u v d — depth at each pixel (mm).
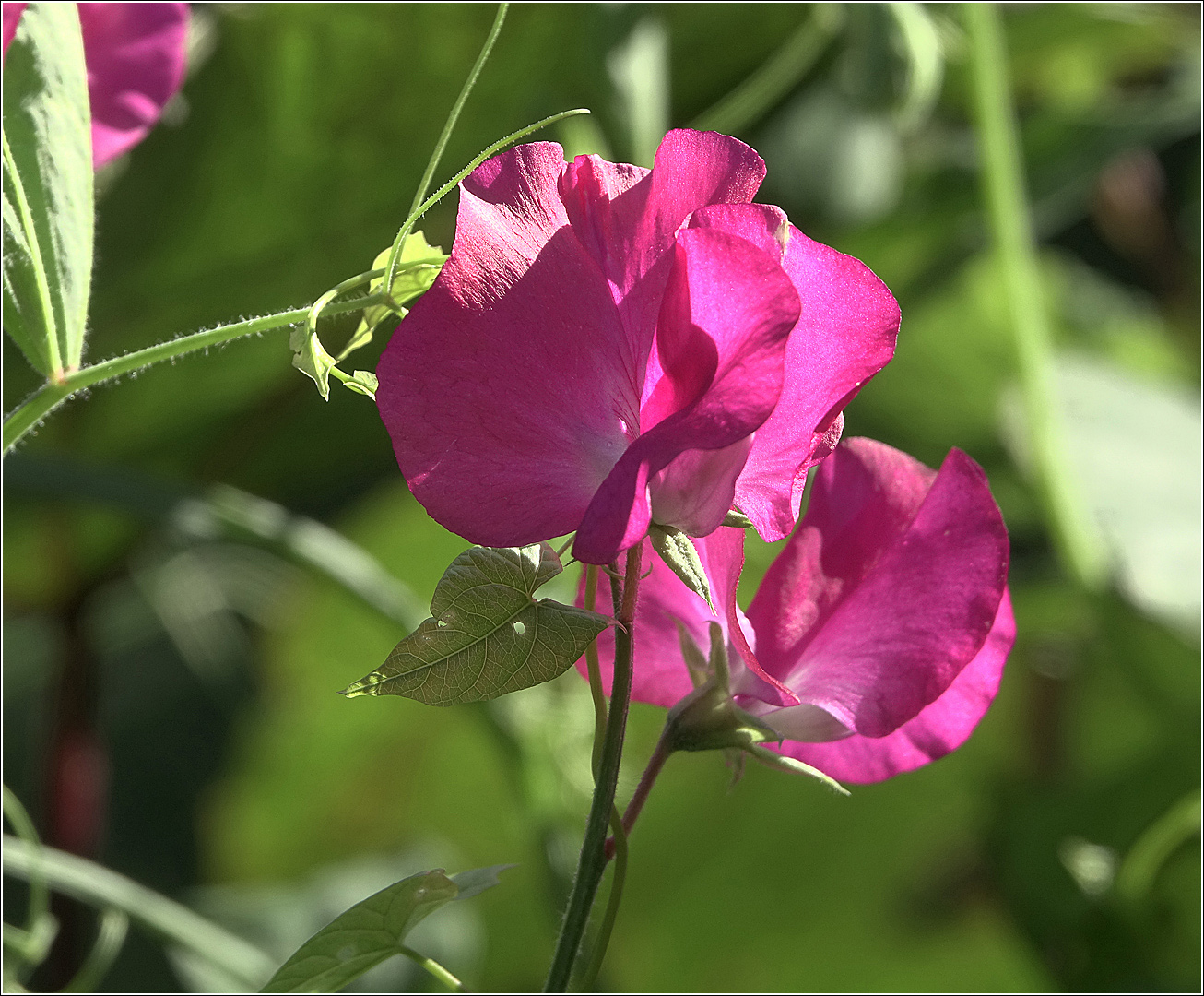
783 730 413
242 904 669
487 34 585
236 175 615
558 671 395
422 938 622
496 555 393
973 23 617
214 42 580
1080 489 741
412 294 411
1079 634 807
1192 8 750
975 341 856
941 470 416
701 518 394
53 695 697
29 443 658
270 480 741
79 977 495
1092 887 595
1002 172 633
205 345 414
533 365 394
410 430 391
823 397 397
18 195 421
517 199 396
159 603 741
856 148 684
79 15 457
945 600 412
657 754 406
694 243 391
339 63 591
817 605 417
